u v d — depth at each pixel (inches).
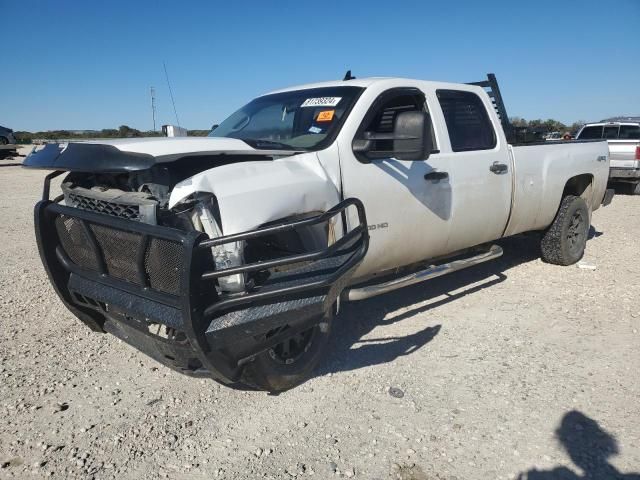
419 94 181.5
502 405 134.6
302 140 159.5
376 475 109.8
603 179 272.5
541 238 257.8
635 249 296.7
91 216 127.3
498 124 210.4
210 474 111.1
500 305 206.1
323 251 117.3
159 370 156.2
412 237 173.0
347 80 181.3
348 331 182.2
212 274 109.6
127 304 123.6
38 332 182.9
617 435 121.3
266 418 131.0
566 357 160.9
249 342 121.0
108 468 113.0
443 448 118.0
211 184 117.8
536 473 109.3
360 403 136.8
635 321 188.5
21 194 566.9
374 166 158.2
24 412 133.4
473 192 192.9
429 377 149.7
